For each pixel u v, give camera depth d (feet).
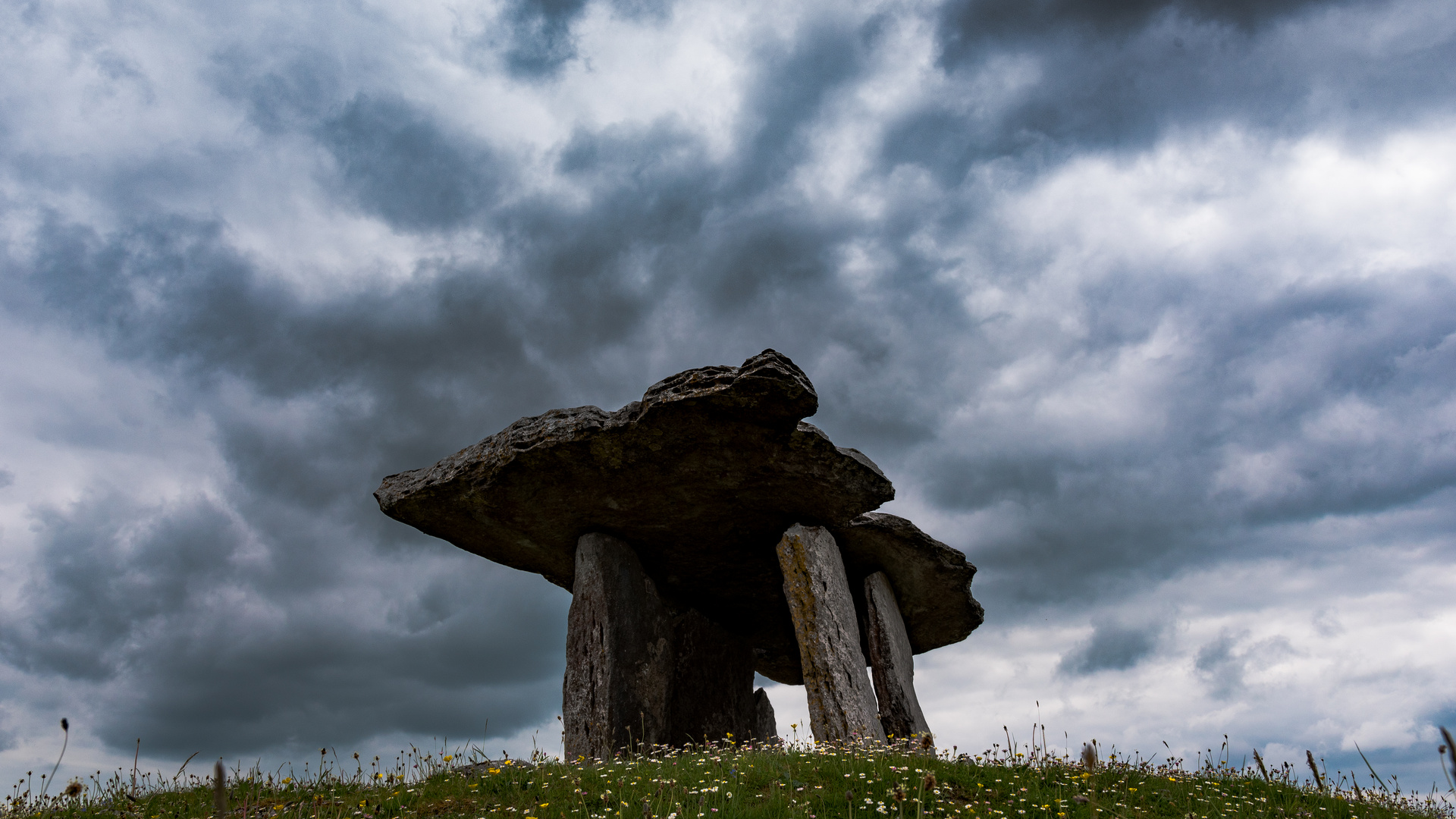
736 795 27.22
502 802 28.45
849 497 47.70
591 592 48.65
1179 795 31.58
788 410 41.04
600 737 45.19
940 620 60.64
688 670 54.03
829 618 46.68
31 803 29.04
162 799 31.04
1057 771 32.81
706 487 46.47
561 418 44.04
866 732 43.73
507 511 47.47
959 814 26.66
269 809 29.01
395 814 27.76
